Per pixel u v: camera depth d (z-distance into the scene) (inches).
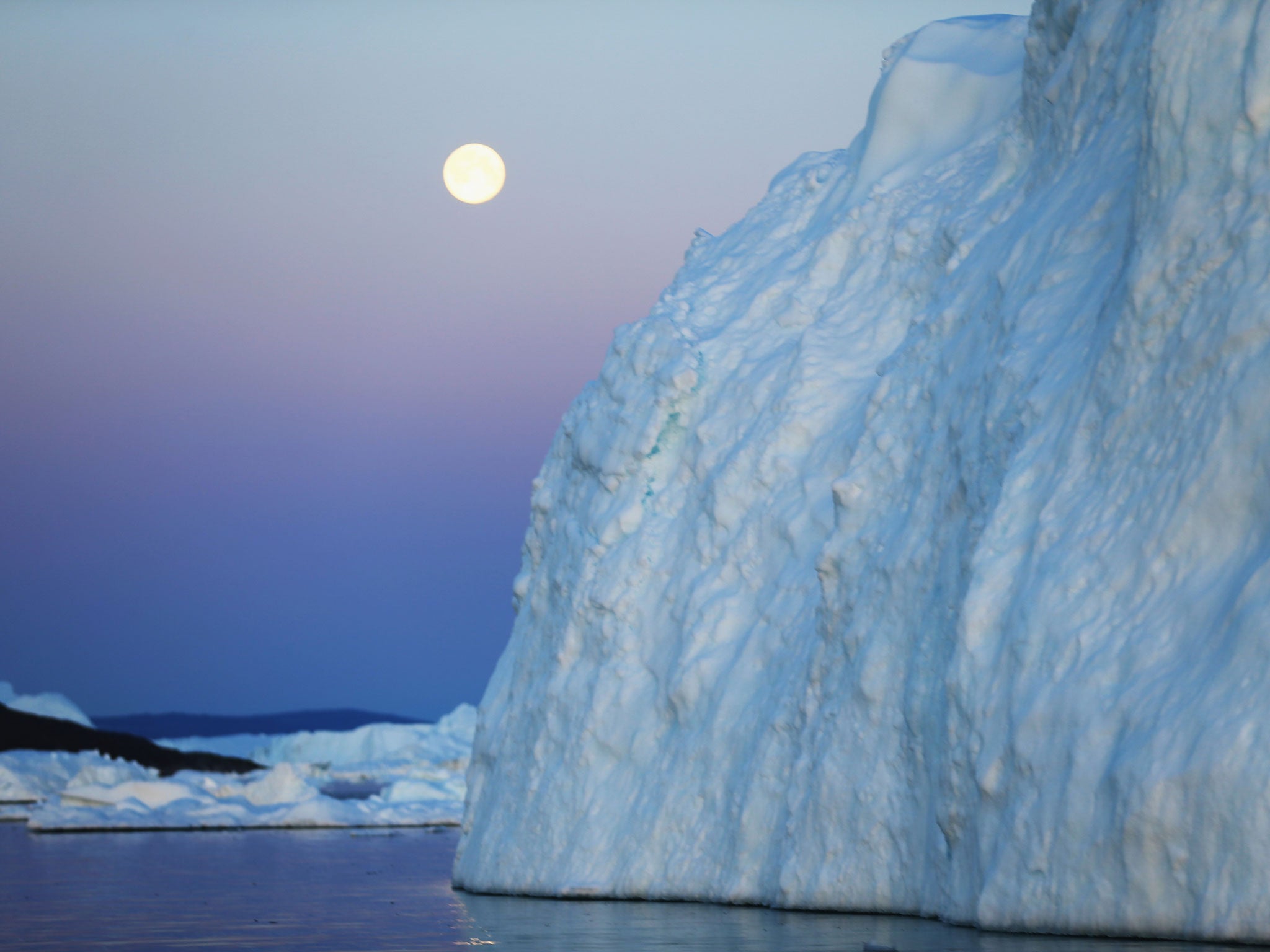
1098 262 1603.1
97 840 4901.6
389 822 6427.2
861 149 2503.7
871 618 1717.5
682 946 1331.2
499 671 2615.7
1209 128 1386.6
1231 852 1093.1
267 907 2080.5
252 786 6835.6
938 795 1480.1
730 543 2133.4
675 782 2006.6
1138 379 1391.5
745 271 2551.7
